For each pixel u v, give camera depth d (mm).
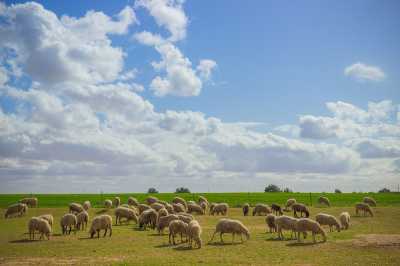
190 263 24188
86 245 31031
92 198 82625
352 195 92438
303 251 27828
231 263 24141
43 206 66625
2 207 65000
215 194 97250
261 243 31297
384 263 24078
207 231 38781
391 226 42312
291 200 61812
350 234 35594
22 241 33312
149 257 26172
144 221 41219
